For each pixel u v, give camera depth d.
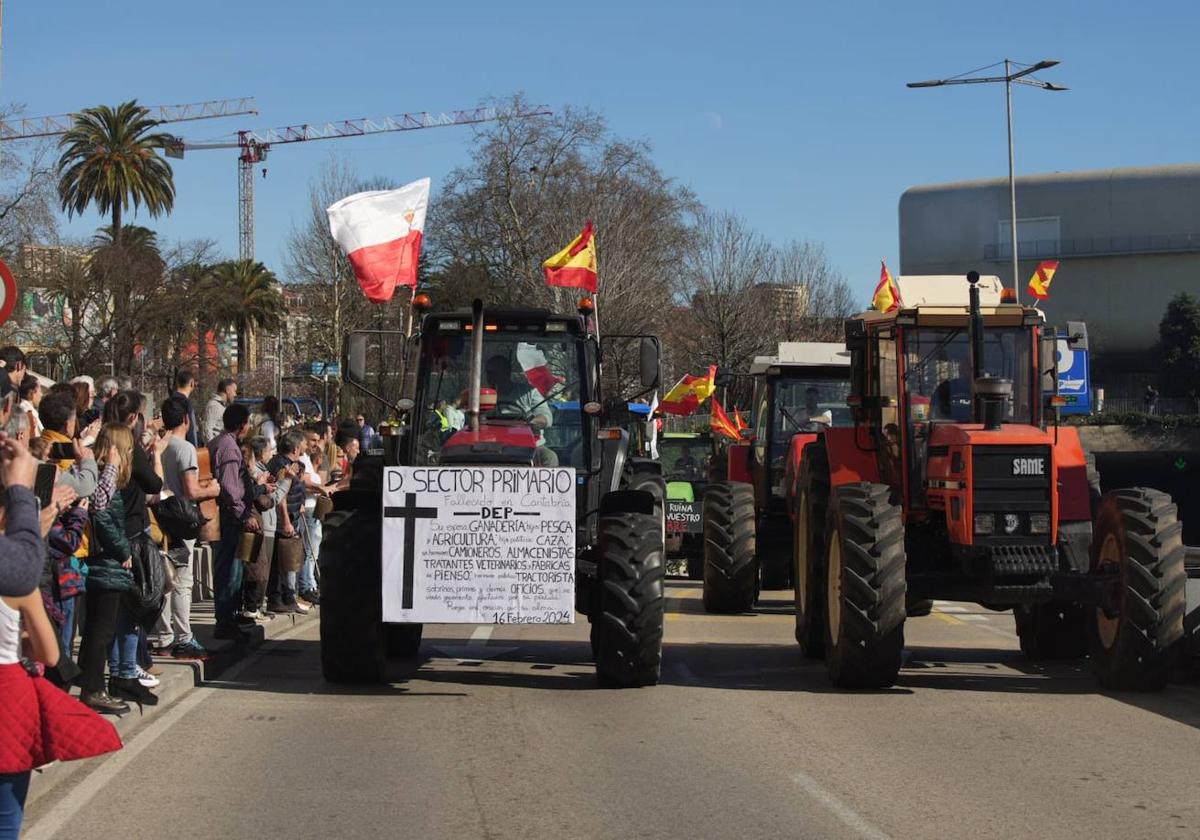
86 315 49.94
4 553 4.57
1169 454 56.84
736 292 50.47
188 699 9.46
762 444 17.06
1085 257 77.00
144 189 47.88
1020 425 10.10
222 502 11.60
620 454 10.34
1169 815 6.31
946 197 80.06
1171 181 75.56
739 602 15.72
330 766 7.36
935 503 10.13
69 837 5.95
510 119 45.56
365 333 10.64
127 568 8.46
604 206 44.81
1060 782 6.97
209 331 55.72
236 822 6.21
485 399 10.54
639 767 7.33
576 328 10.71
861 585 9.61
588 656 11.98
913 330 10.74
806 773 7.18
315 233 51.91
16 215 37.22
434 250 48.03
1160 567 9.33
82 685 8.36
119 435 8.30
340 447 16.61
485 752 7.71
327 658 9.90
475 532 9.55
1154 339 76.19
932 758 7.55
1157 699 9.54
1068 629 11.40
